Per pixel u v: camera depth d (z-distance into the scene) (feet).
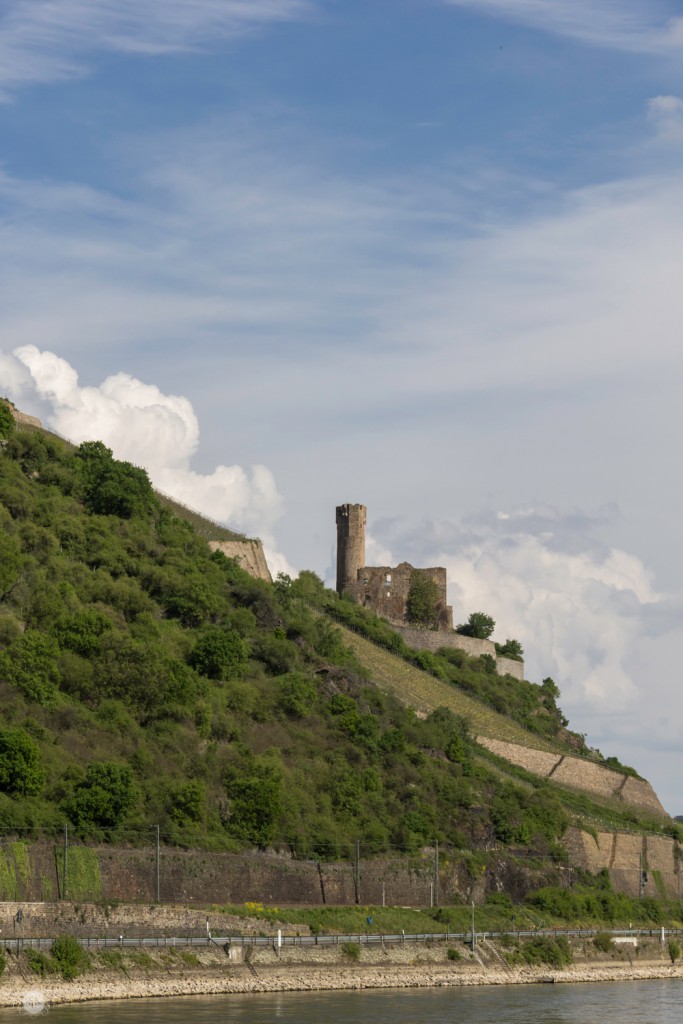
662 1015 409.69
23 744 444.14
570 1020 394.32
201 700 554.46
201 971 411.13
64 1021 340.80
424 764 627.46
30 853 410.72
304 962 439.22
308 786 550.36
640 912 620.49
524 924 549.54
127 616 602.03
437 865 546.26
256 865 476.13
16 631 524.52
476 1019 386.52
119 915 413.80
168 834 458.50
